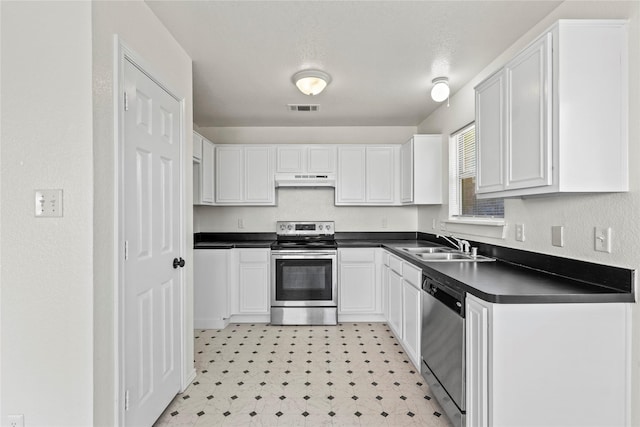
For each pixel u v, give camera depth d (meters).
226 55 2.36
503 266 2.16
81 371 1.34
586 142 1.42
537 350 1.43
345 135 4.27
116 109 1.47
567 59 1.41
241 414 1.98
